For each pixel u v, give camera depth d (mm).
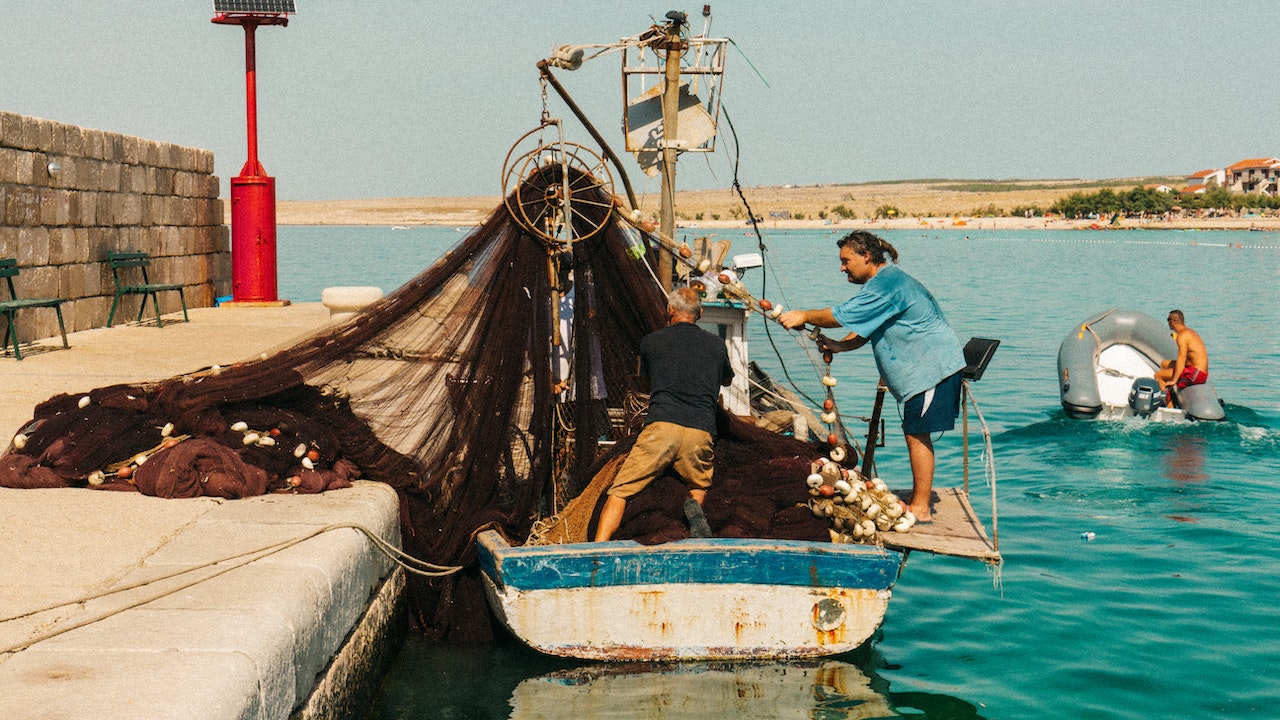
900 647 7227
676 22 9766
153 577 5113
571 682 6391
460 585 7059
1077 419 15438
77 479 6852
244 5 20094
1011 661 6977
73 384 10664
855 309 7000
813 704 6195
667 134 9930
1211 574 8703
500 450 7371
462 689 6316
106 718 3604
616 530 6777
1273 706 6281
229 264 22016
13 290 13016
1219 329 27422
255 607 4688
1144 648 7172
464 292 7527
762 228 152375
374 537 6133
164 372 11508
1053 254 73375
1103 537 9828
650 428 6660
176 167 19203
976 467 12742
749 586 6363
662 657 6422
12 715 3613
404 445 7414
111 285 16656
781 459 7496
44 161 14484
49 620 4547
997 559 6473
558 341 7520
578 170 7691
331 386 7531
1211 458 13078
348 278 43406
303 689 4859
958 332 27391
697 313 7062
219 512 6293
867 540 6758
